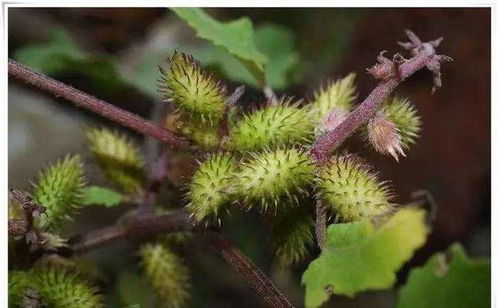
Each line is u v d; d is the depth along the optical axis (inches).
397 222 10.3
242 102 16.6
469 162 20.2
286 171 11.2
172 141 12.1
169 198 13.3
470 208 20.3
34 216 11.9
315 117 11.9
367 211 11.1
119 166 13.2
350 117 11.3
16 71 11.9
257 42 17.1
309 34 20.0
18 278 12.0
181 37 17.5
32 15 17.8
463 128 20.2
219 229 11.8
